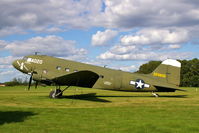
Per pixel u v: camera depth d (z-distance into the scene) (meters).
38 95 20.31
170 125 7.29
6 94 22.14
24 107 11.41
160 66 19.73
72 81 16.67
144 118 8.59
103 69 18.69
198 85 69.31
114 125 7.29
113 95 21.17
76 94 22.44
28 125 7.16
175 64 19.55
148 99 16.89
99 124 7.45
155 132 6.45
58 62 17.84
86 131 6.51
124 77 18.83
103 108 11.41
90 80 16.55
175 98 17.95
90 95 20.88
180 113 9.85
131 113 9.80
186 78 69.94
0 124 7.25
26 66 17.89
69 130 6.61
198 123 7.59
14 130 6.49
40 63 17.73
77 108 11.32
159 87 19.11
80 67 18.03
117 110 10.70
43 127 6.93
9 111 9.92
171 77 19.48
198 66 69.50
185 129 6.78
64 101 14.70
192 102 14.58
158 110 10.75
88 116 8.95
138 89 19.05
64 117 8.66
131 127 7.00
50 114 9.29
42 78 16.31
